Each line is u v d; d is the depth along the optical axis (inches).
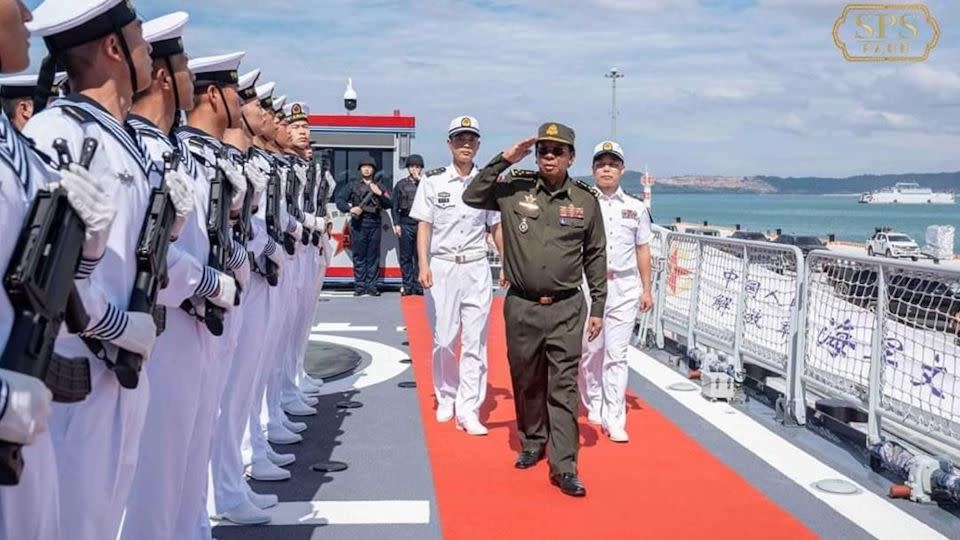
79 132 102.4
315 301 279.9
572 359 199.6
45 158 90.7
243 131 178.7
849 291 231.1
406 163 514.6
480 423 246.4
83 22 106.3
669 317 356.5
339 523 177.3
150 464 131.4
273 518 179.2
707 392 280.8
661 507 187.9
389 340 374.3
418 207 249.8
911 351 205.9
